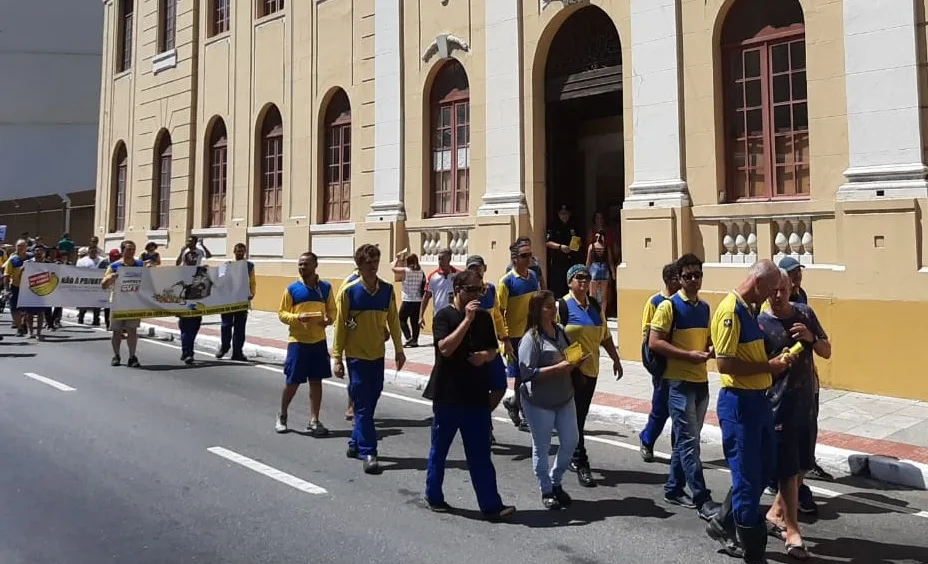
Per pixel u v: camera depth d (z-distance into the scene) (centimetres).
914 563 462
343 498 566
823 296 936
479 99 1373
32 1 3728
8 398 910
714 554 468
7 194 3653
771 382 476
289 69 1812
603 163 1418
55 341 1503
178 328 1617
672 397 557
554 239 1300
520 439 769
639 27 1130
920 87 884
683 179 1084
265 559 448
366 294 658
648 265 1103
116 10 2523
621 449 739
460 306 544
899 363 876
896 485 635
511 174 1309
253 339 1446
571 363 540
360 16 1627
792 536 472
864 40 921
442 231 1445
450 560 452
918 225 870
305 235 1752
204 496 562
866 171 909
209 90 2075
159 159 2288
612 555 465
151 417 820
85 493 563
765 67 1032
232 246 1967
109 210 2516
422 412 891
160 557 448
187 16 2145
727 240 1041
